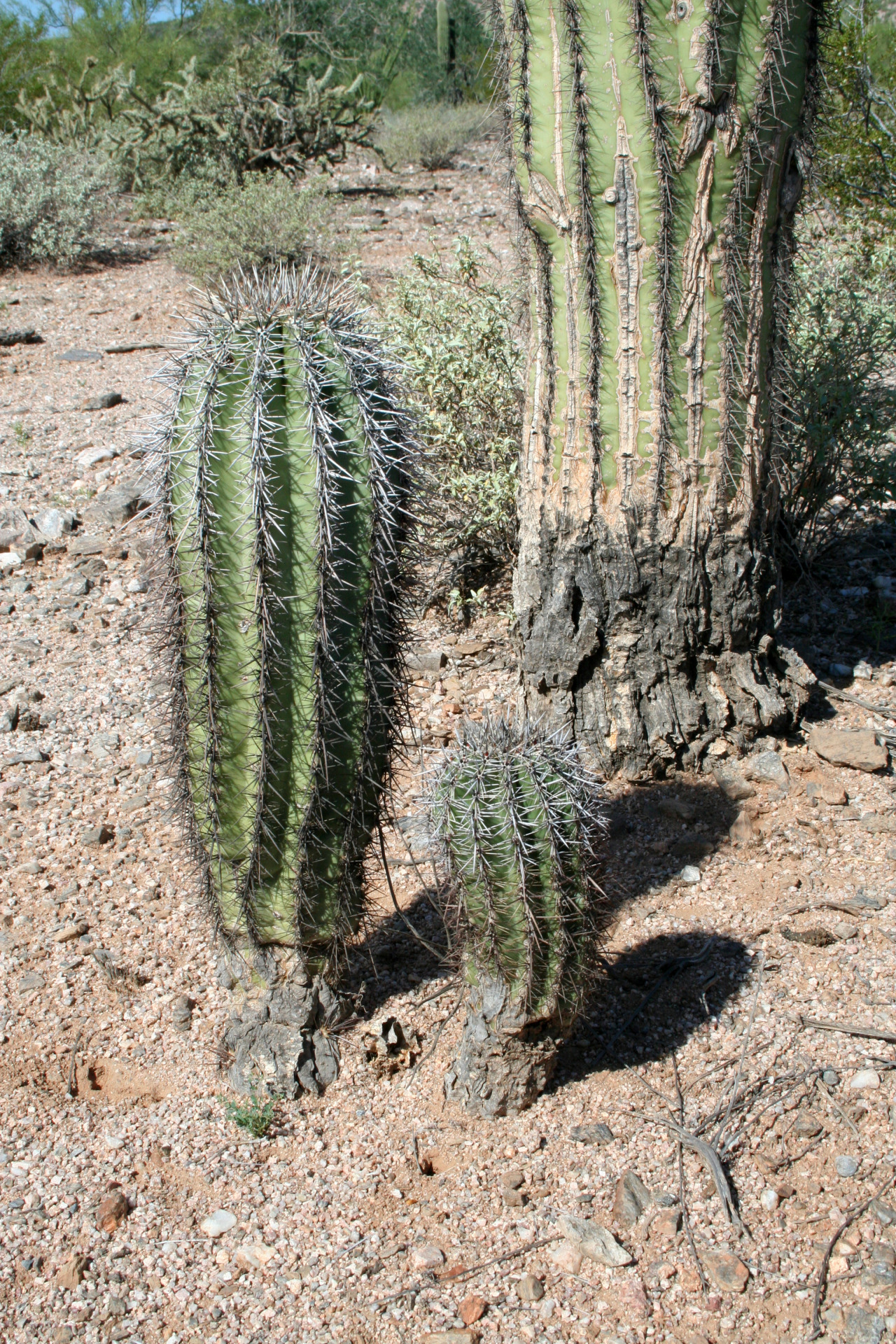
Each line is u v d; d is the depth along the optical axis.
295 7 21.84
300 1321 2.42
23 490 7.00
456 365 5.44
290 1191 2.72
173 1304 2.47
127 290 11.98
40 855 3.96
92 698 4.94
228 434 2.44
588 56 3.36
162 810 4.19
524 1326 2.39
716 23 3.28
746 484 3.86
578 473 3.82
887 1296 2.41
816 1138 2.79
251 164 16.12
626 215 3.50
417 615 3.03
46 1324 2.44
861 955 3.32
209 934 3.53
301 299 2.59
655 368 3.65
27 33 18.75
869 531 5.95
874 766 4.12
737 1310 2.40
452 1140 2.83
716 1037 3.09
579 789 2.62
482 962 2.66
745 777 4.10
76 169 13.68
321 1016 3.01
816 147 3.89
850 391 5.20
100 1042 3.18
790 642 5.01
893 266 6.62
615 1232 2.57
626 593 3.89
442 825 2.59
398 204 14.93
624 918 3.53
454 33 23.62
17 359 9.75
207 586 2.47
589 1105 2.90
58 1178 2.77
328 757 2.63
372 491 2.54
